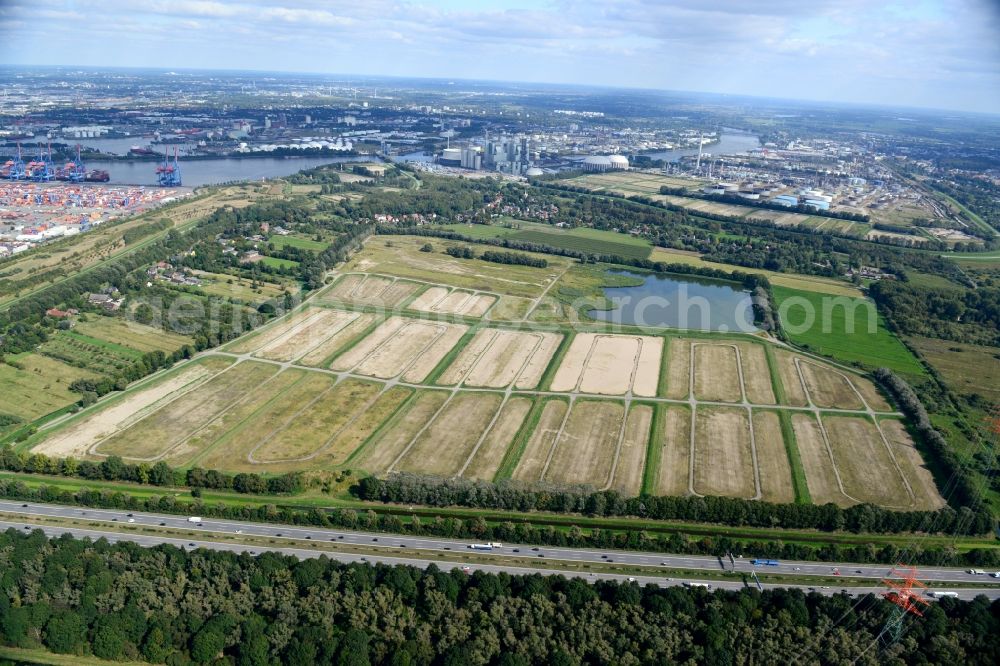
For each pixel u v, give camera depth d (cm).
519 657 16125
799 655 16475
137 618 17012
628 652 16400
